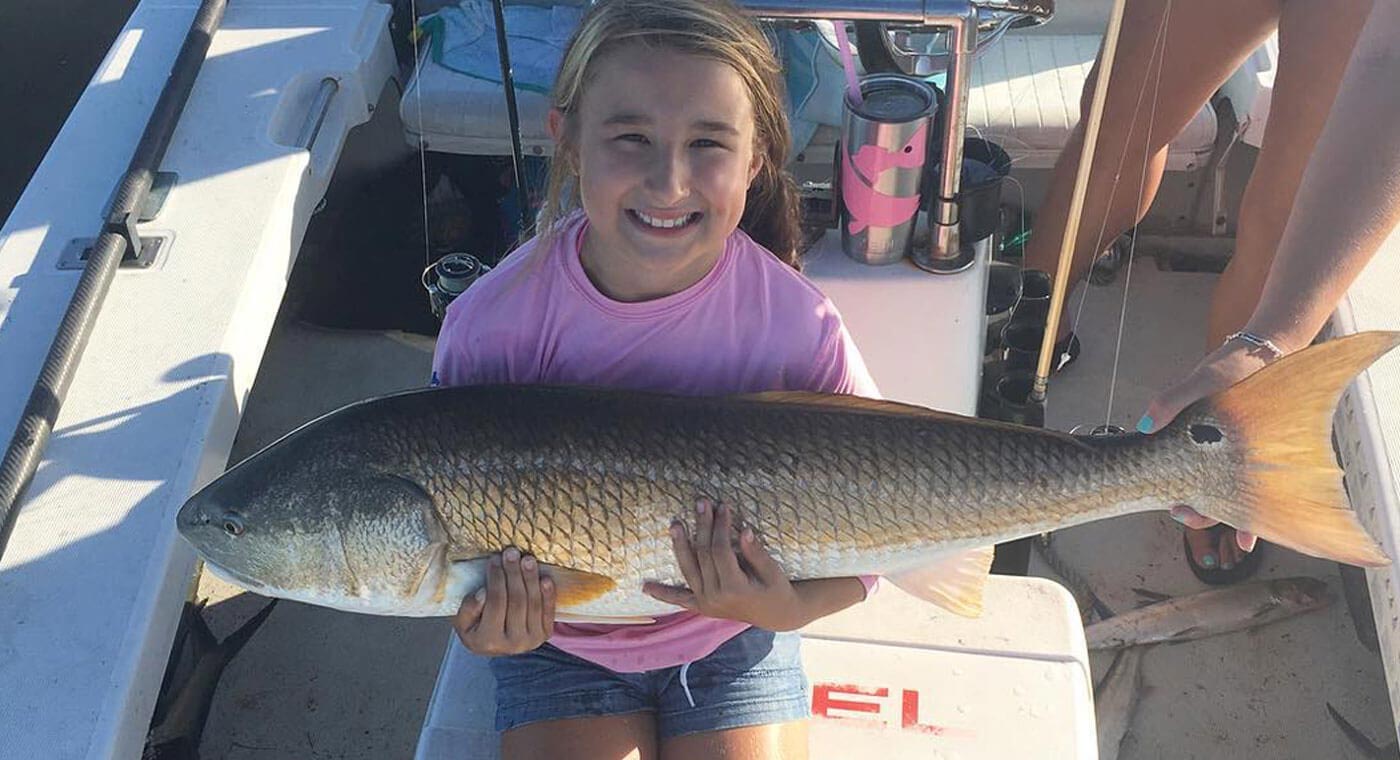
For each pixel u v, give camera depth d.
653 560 0.80
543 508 0.78
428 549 0.79
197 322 1.16
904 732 0.95
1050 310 1.17
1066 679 0.98
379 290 1.68
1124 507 0.82
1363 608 1.28
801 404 0.80
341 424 0.79
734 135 0.78
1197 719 1.23
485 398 0.79
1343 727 1.22
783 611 0.82
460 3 1.68
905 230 1.22
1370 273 1.23
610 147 0.78
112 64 1.47
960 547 0.83
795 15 1.02
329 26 1.53
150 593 0.96
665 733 0.91
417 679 1.29
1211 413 0.80
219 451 1.10
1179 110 1.38
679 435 0.79
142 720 0.94
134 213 1.21
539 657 0.93
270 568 0.80
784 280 0.87
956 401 1.12
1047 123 1.56
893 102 1.15
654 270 0.82
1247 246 1.32
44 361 1.12
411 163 1.72
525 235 1.13
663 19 0.77
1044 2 1.03
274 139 1.38
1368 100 0.93
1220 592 1.31
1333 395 0.77
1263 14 1.27
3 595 0.96
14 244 1.24
